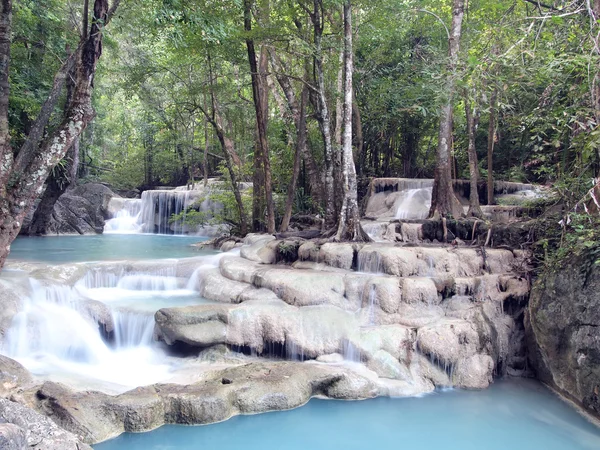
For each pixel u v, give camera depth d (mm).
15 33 13281
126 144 31766
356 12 14758
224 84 14922
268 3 11938
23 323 7141
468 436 5609
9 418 4129
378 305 7598
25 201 6672
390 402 6410
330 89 13516
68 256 12297
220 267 9547
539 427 5828
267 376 6316
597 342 5863
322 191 14633
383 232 11203
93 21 6980
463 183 14938
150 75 16047
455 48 10391
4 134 6496
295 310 7453
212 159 27609
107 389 6031
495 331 7484
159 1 7414
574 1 6605
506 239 9242
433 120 18047
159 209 21516
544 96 8141
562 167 9008
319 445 5359
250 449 5250
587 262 6363
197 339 7043
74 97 7043
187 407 5598
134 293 9117
